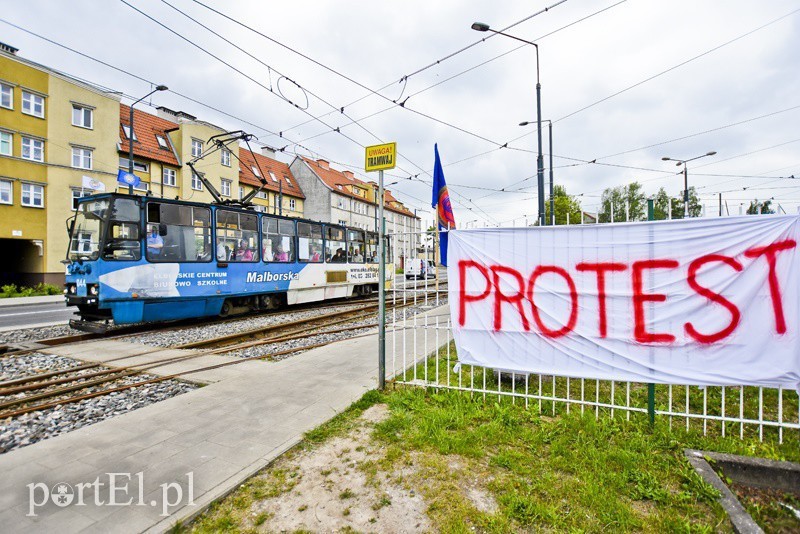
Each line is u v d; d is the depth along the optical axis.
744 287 3.97
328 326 12.19
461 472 3.40
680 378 4.11
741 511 2.78
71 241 10.68
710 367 4.04
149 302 10.79
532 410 4.49
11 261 26.91
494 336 4.87
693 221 4.11
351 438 4.08
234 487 3.23
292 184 47.81
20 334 10.97
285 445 3.89
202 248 12.21
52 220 25.41
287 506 3.01
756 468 3.31
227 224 13.05
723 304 4.02
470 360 4.99
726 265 4.02
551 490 3.05
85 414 5.11
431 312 14.02
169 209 11.30
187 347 8.91
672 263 4.18
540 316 4.66
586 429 3.96
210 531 2.77
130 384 6.29
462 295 5.03
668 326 4.18
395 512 2.90
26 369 7.33
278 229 15.25
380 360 5.42
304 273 16.50
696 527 2.66
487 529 2.71
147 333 10.71
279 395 5.31
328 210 47.53
